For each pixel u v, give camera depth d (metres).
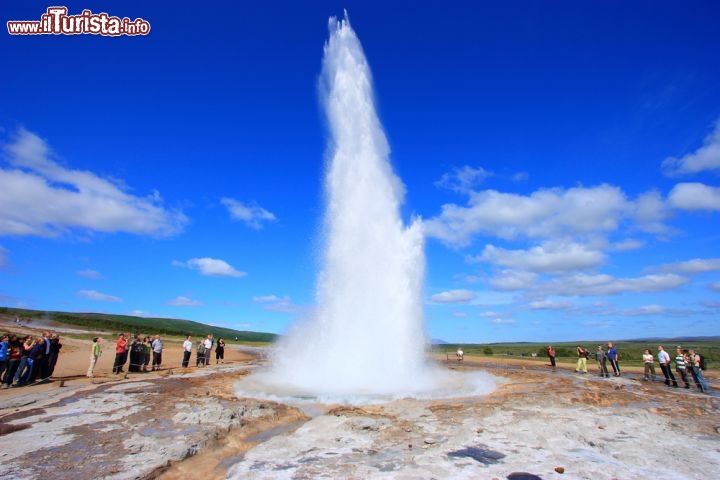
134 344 22.95
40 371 17.98
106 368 24.53
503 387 16.61
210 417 10.53
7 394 14.27
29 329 47.94
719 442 8.80
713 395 15.56
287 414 11.49
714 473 7.00
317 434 9.34
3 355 15.95
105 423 10.20
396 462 7.55
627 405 12.90
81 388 15.67
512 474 6.91
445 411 11.55
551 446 8.43
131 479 6.70
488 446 8.41
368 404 12.83
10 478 6.75
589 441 8.77
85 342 41.91
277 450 8.30
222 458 8.16
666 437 9.15
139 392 14.66
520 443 8.60
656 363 36.81
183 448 8.12
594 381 19.20
